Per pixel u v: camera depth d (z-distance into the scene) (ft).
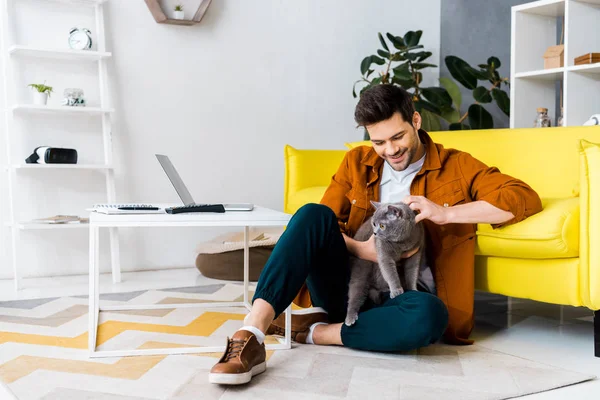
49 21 11.51
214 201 13.05
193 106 12.78
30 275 11.50
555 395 5.21
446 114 13.76
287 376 5.55
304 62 13.87
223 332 7.27
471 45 14.64
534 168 8.09
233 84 13.14
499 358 6.22
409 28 15.11
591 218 6.12
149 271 12.29
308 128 13.98
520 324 7.95
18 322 7.79
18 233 10.38
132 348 6.54
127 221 6.01
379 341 6.01
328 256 5.93
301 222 5.66
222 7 12.98
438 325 5.78
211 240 11.98
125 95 12.18
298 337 6.67
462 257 6.57
